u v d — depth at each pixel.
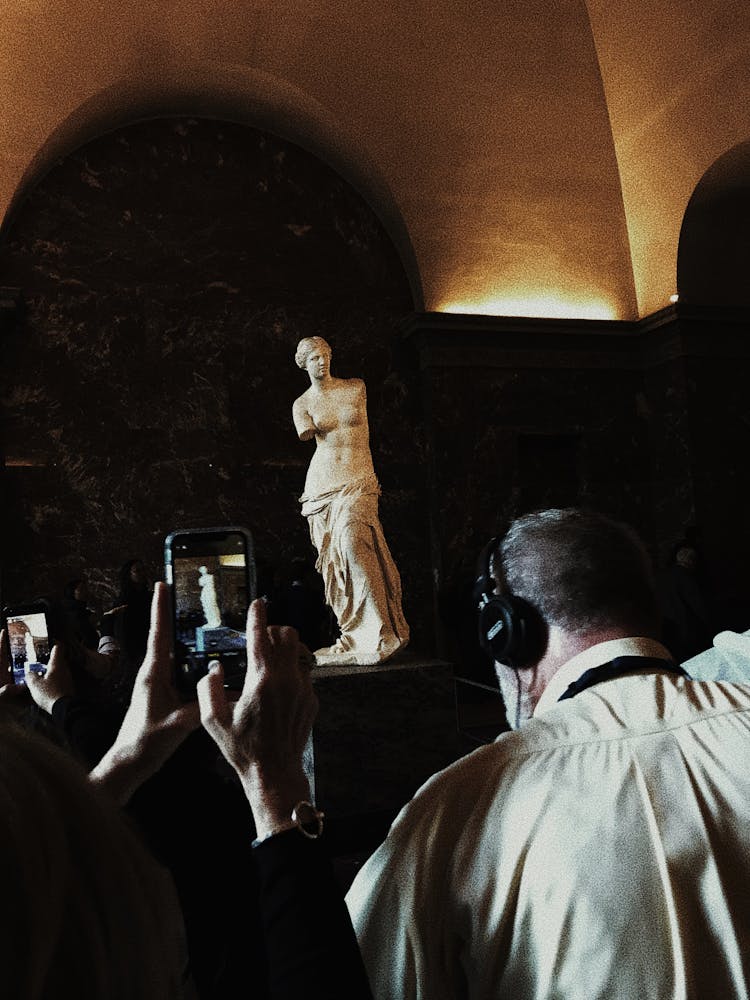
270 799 0.95
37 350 10.01
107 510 10.11
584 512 1.30
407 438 11.62
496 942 0.97
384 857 1.06
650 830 0.97
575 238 12.30
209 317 10.80
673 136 11.59
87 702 1.58
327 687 5.76
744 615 11.63
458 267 11.74
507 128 11.65
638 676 1.16
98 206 10.48
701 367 12.08
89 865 0.47
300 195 11.49
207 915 1.17
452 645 11.05
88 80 9.77
